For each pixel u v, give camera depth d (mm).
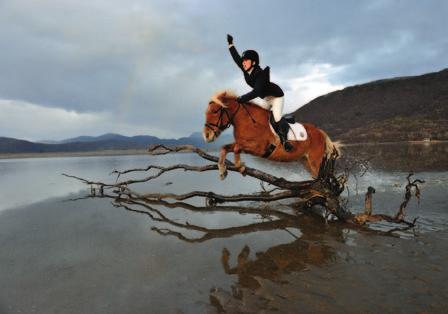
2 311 3303
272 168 17922
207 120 6047
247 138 6195
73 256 4887
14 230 6402
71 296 3592
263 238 5660
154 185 12414
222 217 7305
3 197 10391
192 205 8703
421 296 3383
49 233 6164
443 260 4324
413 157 19438
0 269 4410
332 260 4496
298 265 4359
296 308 3225
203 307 3289
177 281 3936
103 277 4090
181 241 5598
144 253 4980
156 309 3268
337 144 7160
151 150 8742
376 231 5852
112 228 6508
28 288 3812
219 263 4516
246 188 11242
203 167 8617
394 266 4180
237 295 3537
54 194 10922
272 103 6352
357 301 3322
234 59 6406
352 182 11016
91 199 9906
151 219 7250
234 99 6094
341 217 6645
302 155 6898
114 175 16656
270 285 3764
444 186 9609
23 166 26344
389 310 3129
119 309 3283
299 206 7934
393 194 8867
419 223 6156
